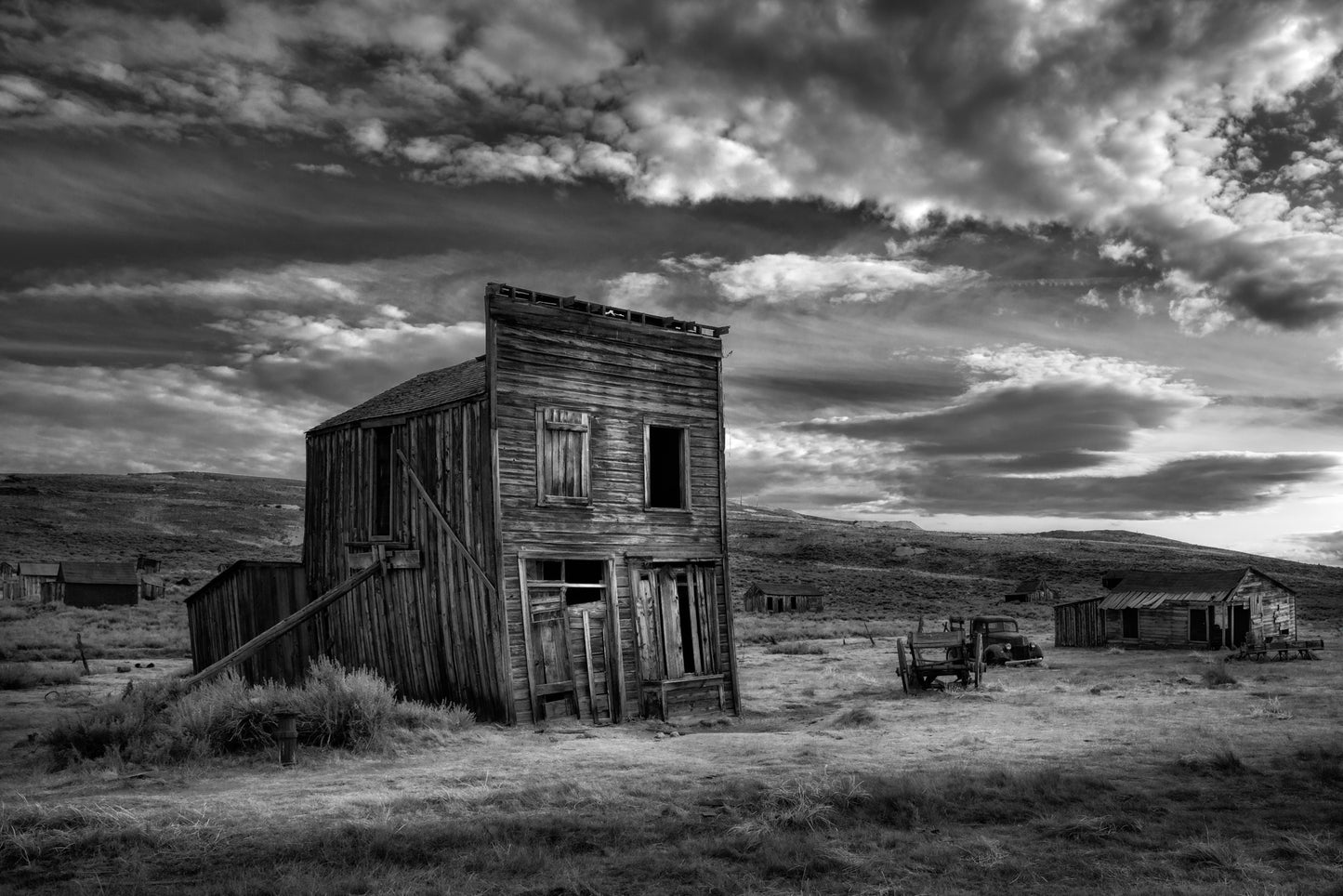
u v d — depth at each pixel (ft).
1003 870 24.61
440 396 67.92
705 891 23.25
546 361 63.98
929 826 29.32
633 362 69.00
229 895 22.72
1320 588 365.20
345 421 73.26
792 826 29.22
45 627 154.92
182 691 51.60
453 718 55.06
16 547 420.36
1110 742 46.39
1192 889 22.63
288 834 28.35
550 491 63.00
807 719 64.39
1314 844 26.25
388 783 37.17
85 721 44.80
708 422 73.51
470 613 61.31
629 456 67.97
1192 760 38.45
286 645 75.05
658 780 37.27
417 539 66.03
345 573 71.61
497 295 62.13
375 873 24.56
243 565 78.84
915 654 86.17
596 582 70.13
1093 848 26.76
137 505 587.27
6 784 37.91
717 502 73.26
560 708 61.36
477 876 24.26
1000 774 35.55
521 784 36.24
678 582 70.44
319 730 46.75
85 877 24.52
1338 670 95.09
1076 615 165.07
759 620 258.16
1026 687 83.25
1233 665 105.81
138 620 181.27
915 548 506.07
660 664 67.46
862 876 24.41
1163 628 150.71
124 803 32.58
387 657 67.62
